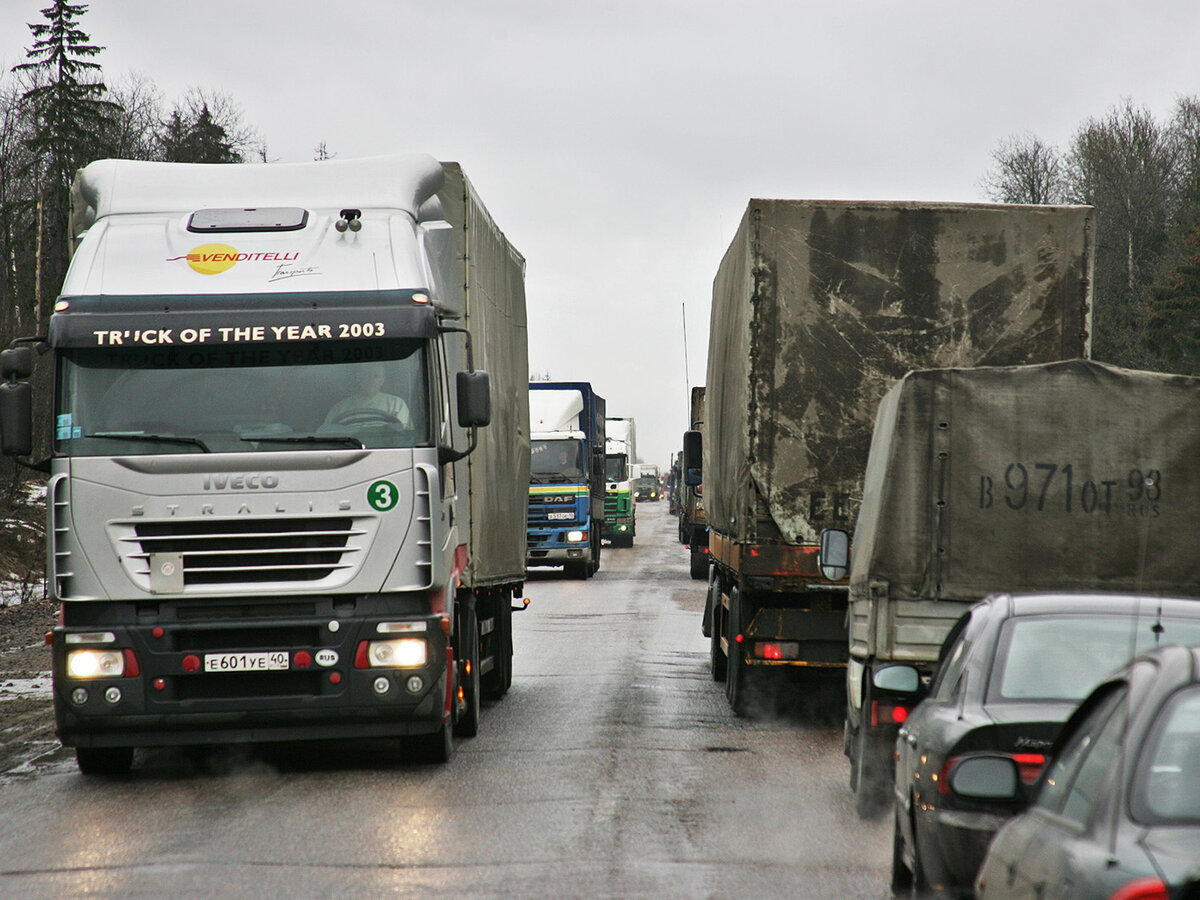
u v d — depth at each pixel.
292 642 21.70
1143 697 7.84
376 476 21.78
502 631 32.19
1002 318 28.09
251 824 18.58
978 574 20.22
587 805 19.70
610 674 36.94
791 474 28.33
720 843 17.22
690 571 85.69
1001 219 28.12
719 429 35.47
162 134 148.25
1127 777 7.42
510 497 32.59
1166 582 19.91
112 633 21.42
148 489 21.62
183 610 21.66
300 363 22.09
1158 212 150.38
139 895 14.77
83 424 21.77
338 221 23.00
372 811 19.39
